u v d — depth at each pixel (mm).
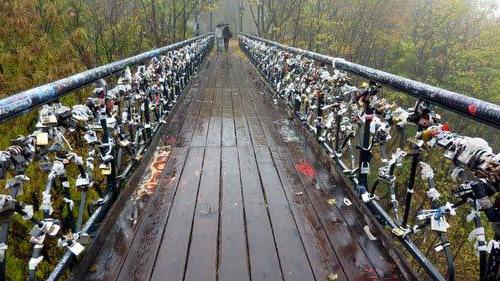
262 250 2309
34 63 9094
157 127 4562
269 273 2104
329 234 2496
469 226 7750
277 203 2910
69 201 2020
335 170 3379
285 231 2521
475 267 8984
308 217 2711
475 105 1344
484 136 17953
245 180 3316
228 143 4320
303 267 2162
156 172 3463
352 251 2316
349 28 22406
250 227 2559
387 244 2287
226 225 2576
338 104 3527
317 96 4203
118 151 2895
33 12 9367
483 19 20547
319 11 20984
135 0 16219
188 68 8992
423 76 22172
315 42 21984
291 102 5926
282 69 6934
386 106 2486
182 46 7879
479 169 1329
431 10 21172
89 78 2133
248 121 5336
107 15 15211
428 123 1905
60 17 10516
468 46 20719
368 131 2736
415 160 2057
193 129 4879
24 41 9086
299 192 3104
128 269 2115
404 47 20953
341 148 3426
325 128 3861
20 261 4676
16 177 1469
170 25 18984
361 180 2852
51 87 1641
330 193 3096
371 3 21359
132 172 3248
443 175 8406
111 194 2686
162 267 2135
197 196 2996
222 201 2920
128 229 2510
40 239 1652
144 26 16875
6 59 8562
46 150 1766
